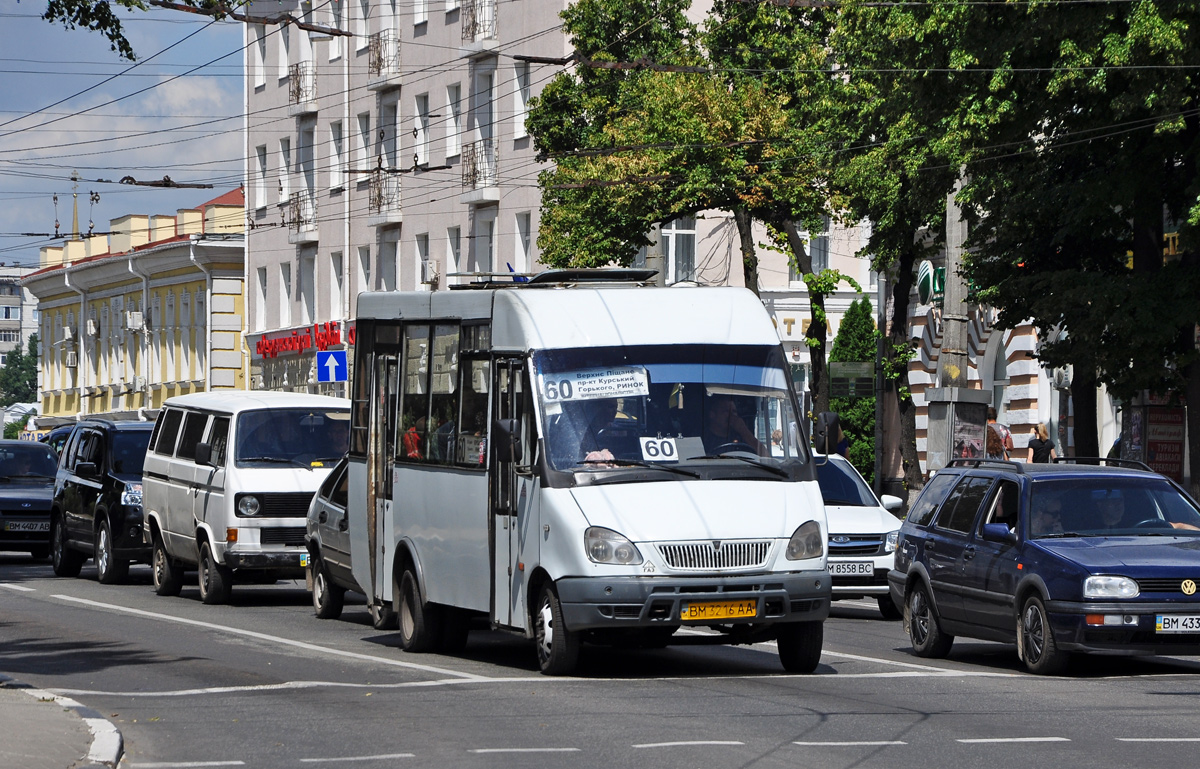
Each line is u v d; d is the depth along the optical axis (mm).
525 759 11680
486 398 18062
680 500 16422
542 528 16594
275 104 78000
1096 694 15312
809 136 41938
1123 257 31625
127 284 90812
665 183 42906
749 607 16297
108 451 31672
